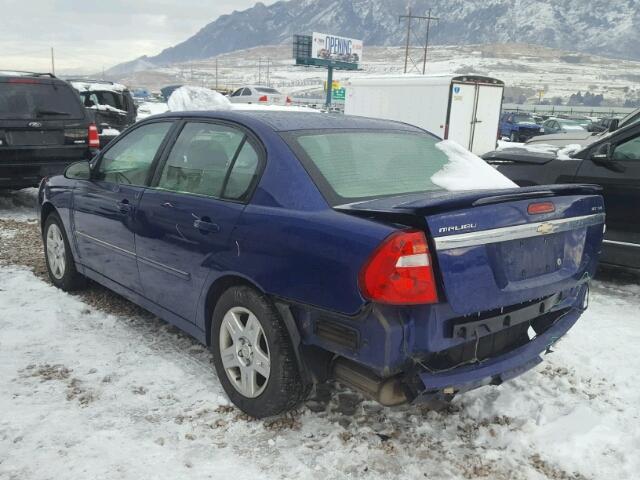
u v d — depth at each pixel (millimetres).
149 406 3459
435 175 3473
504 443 3186
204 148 3758
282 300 3061
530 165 6414
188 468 2910
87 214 4727
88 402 3480
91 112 9234
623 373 4055
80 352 4141
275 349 3109
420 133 4023
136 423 3283
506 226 2820
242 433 3215
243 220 3246
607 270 6711
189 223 3598
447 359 2867
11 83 8328
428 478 2898
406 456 3055
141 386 3684
